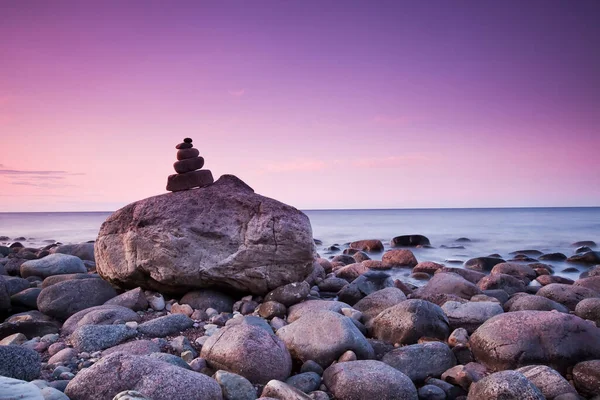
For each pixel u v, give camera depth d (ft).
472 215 240.94
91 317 20.71
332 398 14.60
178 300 25.52
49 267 31.68
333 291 30.37
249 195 25.85
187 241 24.49
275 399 12.94
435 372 16.66
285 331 18.17
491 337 17.37
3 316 23.58
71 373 14.97
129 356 13.53
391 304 24.03
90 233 113.09
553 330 17.04
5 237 99.81
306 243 24.61
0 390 10.54
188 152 27.22
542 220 162.40
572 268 47.37
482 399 13.39
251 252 24.09
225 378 13.94
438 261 55.01
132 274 25.48
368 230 113.29
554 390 14.33
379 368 15.11
